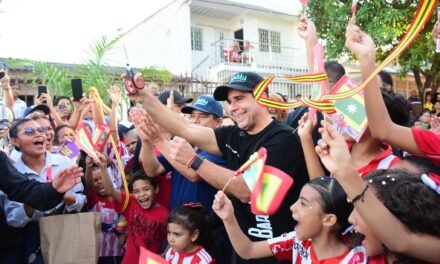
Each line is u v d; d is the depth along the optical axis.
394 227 1.32
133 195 3.04
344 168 1.34
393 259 1.45
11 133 2.90
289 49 17.34
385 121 1.76
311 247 1.88
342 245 1.79
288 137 2.23
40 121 3.49
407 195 1.34
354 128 1.85
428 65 10.72
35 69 8.85
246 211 2.30
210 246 2.66
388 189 1.39
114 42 8.21
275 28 17.03
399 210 1.33
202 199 2.84
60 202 2.57
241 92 2.29
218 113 3.38
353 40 1.72
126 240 3.29
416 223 1.32
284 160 2.18
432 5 1.19
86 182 3.11
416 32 1.22
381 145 2.19
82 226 2.58
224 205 1.94
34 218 2.67
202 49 16.38
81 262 2.54
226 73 14.86
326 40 9.62
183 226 2.52
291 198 2.23
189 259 2.53
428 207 1.32
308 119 2.07
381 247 1.47
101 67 7.81
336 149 1.36
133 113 2.70
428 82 10.25
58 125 4.23
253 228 2.27
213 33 16.67
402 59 9.37
